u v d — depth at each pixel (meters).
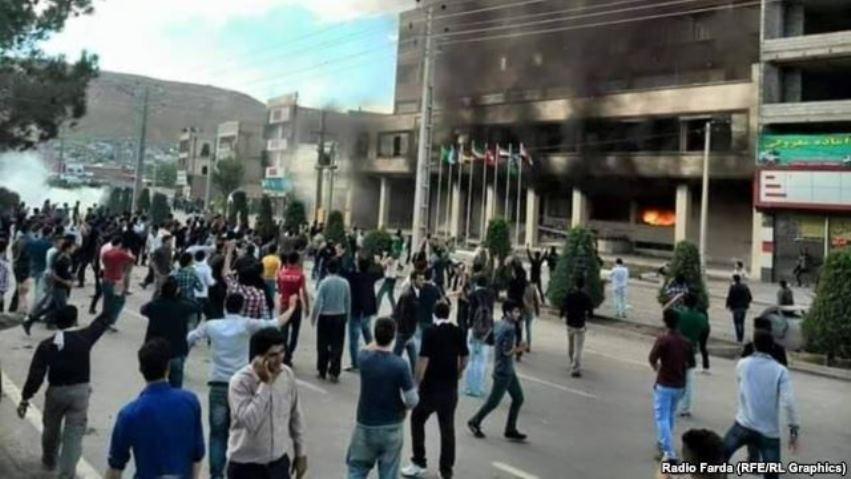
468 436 7.89
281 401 4.19
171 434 3.84
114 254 12.79
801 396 12.23
